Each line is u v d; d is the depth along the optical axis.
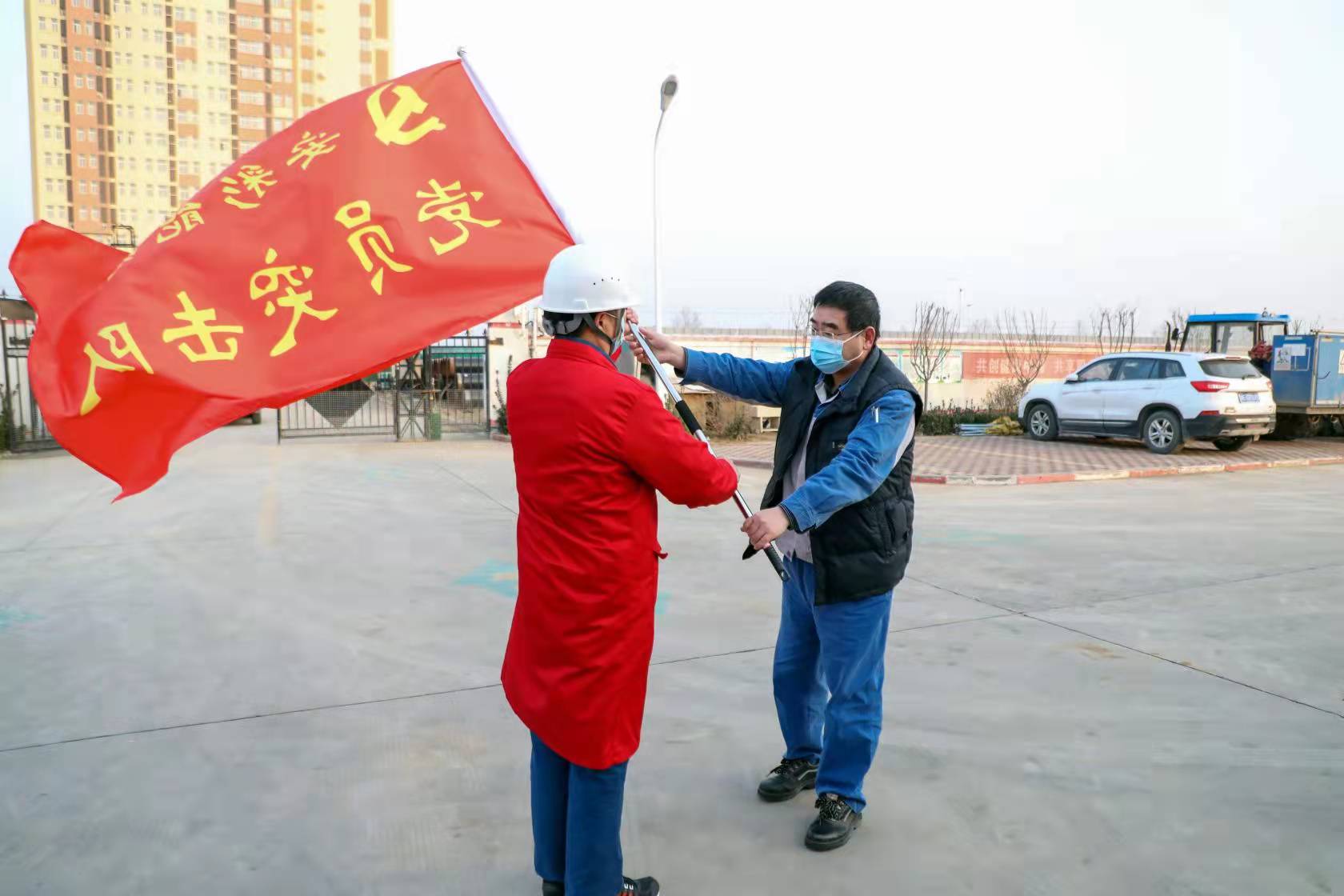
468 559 6.61
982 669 4.27
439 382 19.55
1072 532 7.63
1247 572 6.17
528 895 2.53
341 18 146.00
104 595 5.61
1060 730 3.58
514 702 2.30
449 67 3.04
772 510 2.46
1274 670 4.23
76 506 8.92
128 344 2.42
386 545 7.10
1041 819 2.90
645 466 2.11
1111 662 4.34
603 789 2.21
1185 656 4.43
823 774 2.81
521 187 2.91
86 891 2.53
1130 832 2.81
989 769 3.25
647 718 3.76
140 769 3.29
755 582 5.96
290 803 3.05
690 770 3.29
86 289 2.62
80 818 2.94
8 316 14.12
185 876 2.61
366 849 2.77
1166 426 13.52
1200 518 8.30
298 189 2.74
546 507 2.16
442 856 2.73
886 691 3.99
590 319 2.18
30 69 131.75
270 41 141.38
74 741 3.53
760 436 17.31
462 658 4.48
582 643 2.15
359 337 2.62
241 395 2.46
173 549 6.94
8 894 2.52
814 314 2.71
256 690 4.06
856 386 2.69
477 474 11.51
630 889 2.41
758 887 2.54
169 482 10.59
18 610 5.28
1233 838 2.77
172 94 137.12
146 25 135.12
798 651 2.99
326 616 5.18
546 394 2.13
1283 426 16.03
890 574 2.72
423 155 2.89
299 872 2.64
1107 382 14.58
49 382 2.42
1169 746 3.43
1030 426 16.03
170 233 2.60
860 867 2.64
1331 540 7.26
